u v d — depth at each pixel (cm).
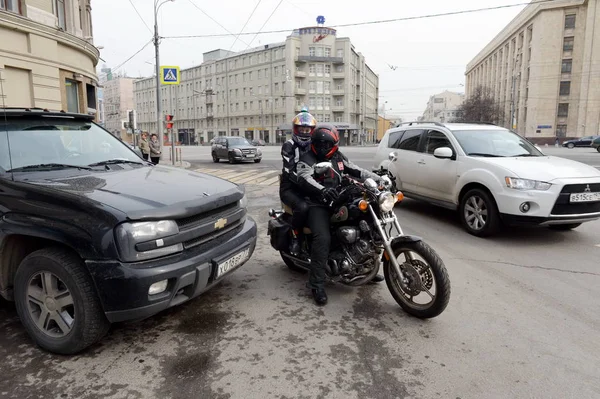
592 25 5419
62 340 276
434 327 324
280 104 7562
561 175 535
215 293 392
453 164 648
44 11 1375
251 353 285
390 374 261
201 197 309
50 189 282
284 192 401
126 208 264
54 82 1422
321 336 309
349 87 7525
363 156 2544
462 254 515
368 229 345
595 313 349
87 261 256
